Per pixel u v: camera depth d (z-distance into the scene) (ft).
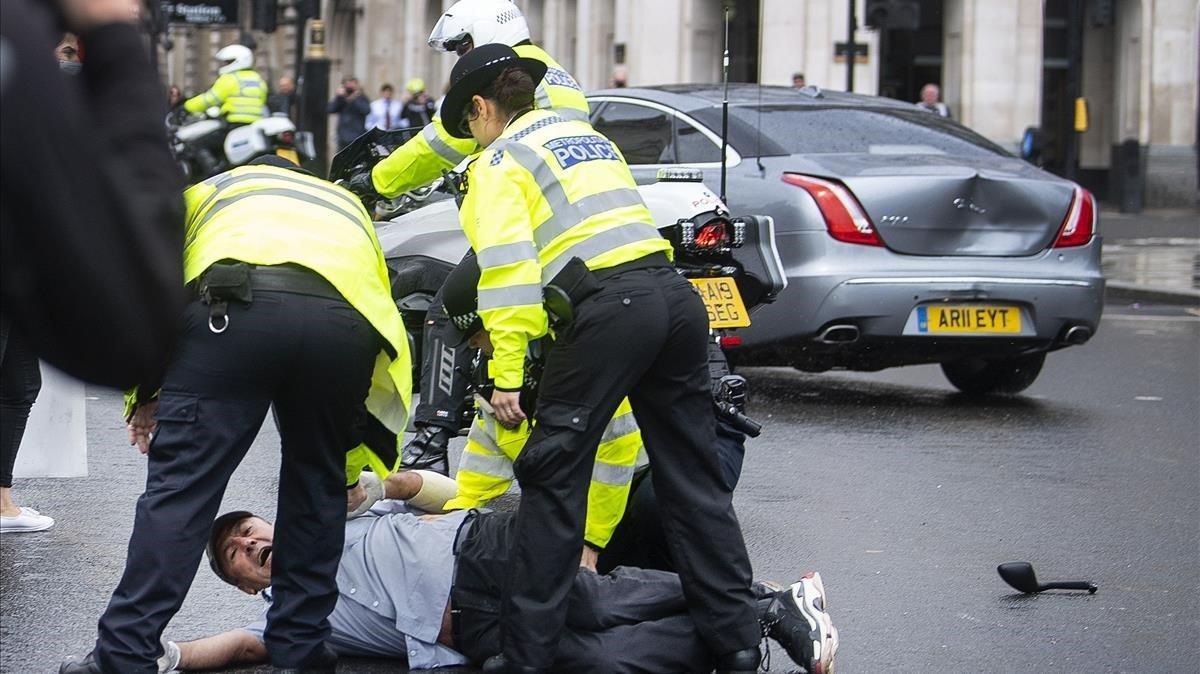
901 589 21.31
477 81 17.30
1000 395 38.86
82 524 24.29
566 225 16.72
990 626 19.69
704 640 16.97
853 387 40.24
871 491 27.30
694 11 121.19
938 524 25.02
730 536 16.87
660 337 16.49
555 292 16.30
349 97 116.78
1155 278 68.54
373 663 17.94
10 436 23.38
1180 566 22.75
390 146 23.63
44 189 7.39
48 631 18.98
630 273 16.58
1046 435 32.96
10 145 7.34
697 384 16.90
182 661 16.98
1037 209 35.32
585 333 16.33
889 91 128.36
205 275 15.61
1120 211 123.24
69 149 7.48
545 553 16.30
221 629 19.34
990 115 117.80
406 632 17.49
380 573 17.66
